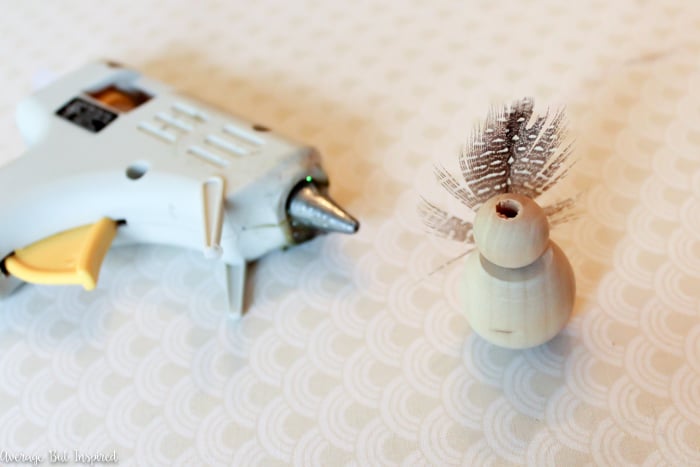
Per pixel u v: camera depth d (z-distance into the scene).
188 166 0.38
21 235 0.38
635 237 0.38
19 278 0.39
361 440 0.35
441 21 0.48
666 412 0.34
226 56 0.48
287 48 0.48
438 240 0.40
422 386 0.36
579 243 0.39
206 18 0.51
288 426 0.35
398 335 0.37
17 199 0.38
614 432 0.34
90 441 0.36
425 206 0.40
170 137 0.39
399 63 0.47
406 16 0.49
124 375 0.37
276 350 0.37
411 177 0.42
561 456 0.34
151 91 0.42
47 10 0.52
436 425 0.35
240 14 0.51
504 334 0.34
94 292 0.40
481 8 0.49
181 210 0.37
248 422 0.36
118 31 0.51
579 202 0.40
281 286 0.39
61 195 0.38
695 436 0.34
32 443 0.36
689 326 0.36
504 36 0.47
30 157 0.39
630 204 0.39
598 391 0.35
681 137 0.41
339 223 0.37
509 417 0.35
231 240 0.38
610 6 0.47
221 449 0.35
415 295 0.38
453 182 0.37
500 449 0.34
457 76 0.46
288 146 0.38
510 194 0.32
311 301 0.39
